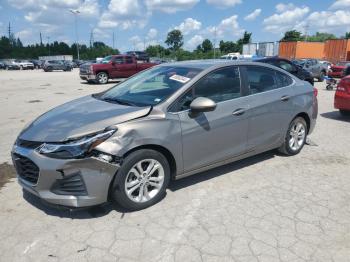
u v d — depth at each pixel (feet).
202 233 11.43
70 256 10.28
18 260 10.11
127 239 11.09
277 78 17.63
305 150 20.07
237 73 15.70
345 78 28.84
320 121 28.81
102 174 11.59
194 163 14.07
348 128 26.11
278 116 17.12
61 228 11.68
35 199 13.69
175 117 13.16
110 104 14.11
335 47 140.77
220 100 14.76
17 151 12.23
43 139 11.76
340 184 15.37
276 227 11.80
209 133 14.17
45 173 11.36
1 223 11.96
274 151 19.57
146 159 12.55
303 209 13.06
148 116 12.69
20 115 31.89
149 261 10.07
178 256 10.28
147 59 86.94
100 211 12.75
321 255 10.36
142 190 12.77
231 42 294.87
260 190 14.67
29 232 11.46
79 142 11.35
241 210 12.94
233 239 11.10
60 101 41.78
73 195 11.52
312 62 75.92
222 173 16.46
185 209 12.97
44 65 143.23
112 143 11.64
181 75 14.71
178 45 337.31
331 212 12.87
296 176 16.20
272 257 10.25
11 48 339.36
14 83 71.31
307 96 18.81
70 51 362.74
